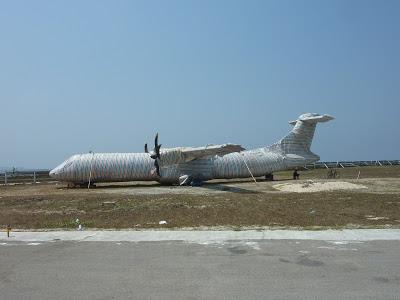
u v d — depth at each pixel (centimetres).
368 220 1959
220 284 934
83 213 2397
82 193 3619
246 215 2177
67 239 1564
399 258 1168
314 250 1289
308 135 5225
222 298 837
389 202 2617
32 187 4631
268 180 5100
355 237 1510
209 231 1697
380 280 945
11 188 4519
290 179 5256
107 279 991
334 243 1399
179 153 4409
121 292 888
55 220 2138
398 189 3516
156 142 4409
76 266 1123
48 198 3170
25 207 2731
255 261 1152
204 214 2245
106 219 2152
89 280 984
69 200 3023
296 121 5231
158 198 3058
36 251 1341
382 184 3953
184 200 2895
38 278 1007
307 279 961
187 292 880
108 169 4425
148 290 898
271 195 3203
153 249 1345
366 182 4150
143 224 1956
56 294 879
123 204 2747
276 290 881
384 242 1411
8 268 1112
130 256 1242
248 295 852
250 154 4928
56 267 1116
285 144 5116
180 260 1178
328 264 1103
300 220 1981
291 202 2706
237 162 4809
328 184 3891
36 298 854
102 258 1219
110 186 4628
